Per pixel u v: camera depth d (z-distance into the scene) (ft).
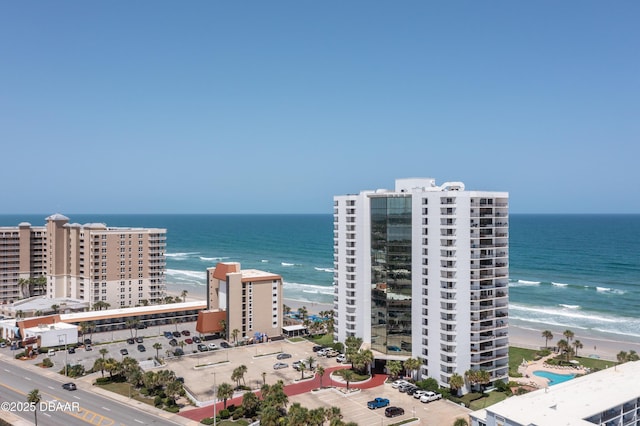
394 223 400.06
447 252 369.09
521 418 236.84
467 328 370.53
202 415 328.08
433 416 327.06
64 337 506.89
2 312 636.48
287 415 295.48
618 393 272.31
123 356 469.16
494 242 386.93
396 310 401.70
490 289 381.19
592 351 508.53
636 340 557.33
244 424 311.88
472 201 374.02
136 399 356.59
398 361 391.45
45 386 382.83
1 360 454.81
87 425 309.01
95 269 651.25
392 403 348.59
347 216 444.55
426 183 421.59
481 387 369.71
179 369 430.61
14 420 315.17
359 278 437.17
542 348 504.43
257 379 402.11
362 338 435.53
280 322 548.72
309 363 413.18
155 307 613.52
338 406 342.85
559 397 266.98
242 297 526.57
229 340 517.14
